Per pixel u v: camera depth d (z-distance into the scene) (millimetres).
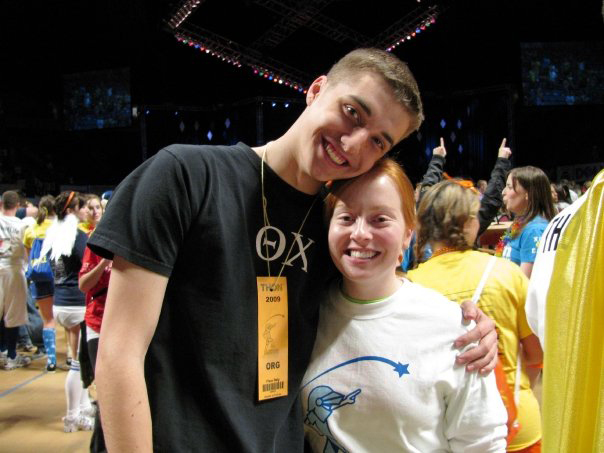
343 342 1142
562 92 11883
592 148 13383
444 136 13367
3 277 4602
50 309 4691
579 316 724
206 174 977
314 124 989
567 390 717
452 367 1109
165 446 932
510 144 12500
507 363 1595
